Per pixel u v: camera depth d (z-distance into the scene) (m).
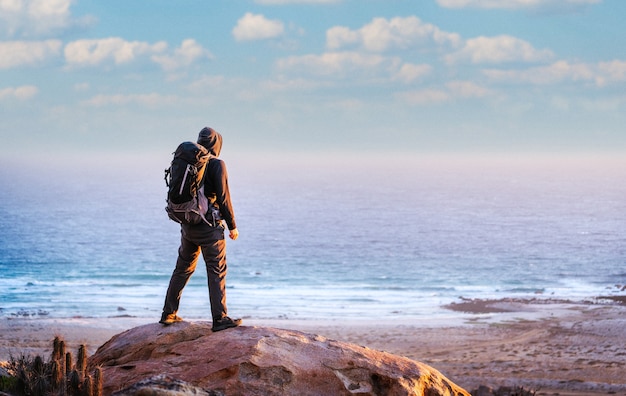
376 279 136.25
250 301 90.44
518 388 24.89
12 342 42.22
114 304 81.62
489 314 71.12
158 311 75.69
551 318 64.62
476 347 47.28
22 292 94.75
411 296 100.38
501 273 151.75
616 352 43.56
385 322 64.50
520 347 46.59
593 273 152.75
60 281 115.50
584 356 42.09
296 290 110.31
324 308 82.50
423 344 49.34
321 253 192.75
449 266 165.00
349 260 175.50
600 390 29.41
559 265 169.50
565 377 34.66
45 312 73.00
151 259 166.38
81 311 74.69
